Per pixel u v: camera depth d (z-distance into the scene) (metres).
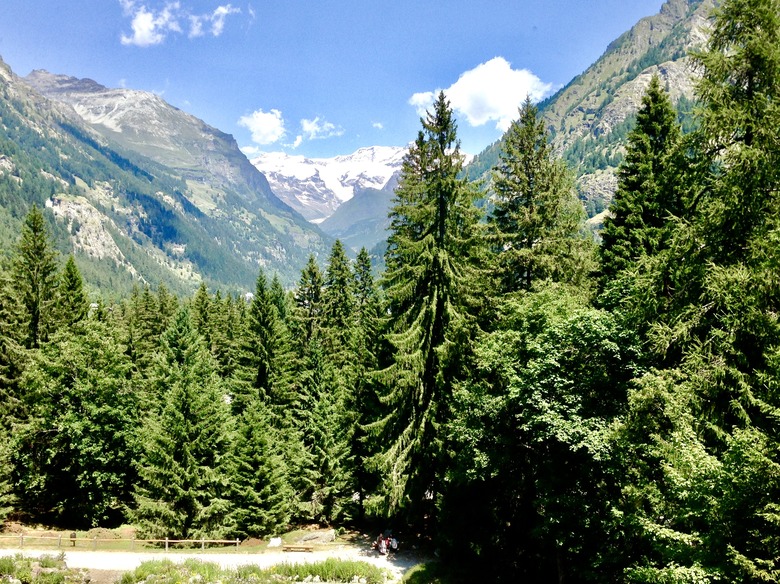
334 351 47.31
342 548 27.81
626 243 20.92
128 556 25.55
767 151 10.91
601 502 14.54
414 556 25.55
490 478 19.22
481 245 22.44
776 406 10.09
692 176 12.89
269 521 30.78
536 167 23.84
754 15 11.48
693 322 11.77
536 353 16.08
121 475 31.42
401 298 21.91
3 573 20.84
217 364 56.44
